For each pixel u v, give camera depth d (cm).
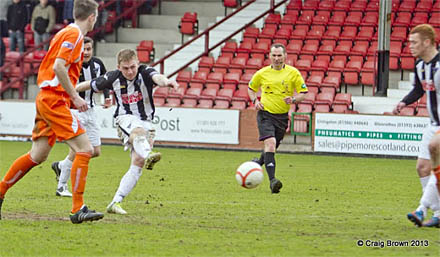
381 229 1900
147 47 6291
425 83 1923
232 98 5203
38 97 1858
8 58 6219
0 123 5247
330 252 1598
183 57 6253
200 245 1653
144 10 6938
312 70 5456
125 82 2036
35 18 6219
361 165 3922
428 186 1872
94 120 2509
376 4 6144
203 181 3044
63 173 2461
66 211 2136
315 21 6038
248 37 6003
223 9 6844
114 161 3872
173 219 2016
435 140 1802
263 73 2742
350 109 5019
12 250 1577
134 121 2034
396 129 4416
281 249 1620
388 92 5253
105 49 6519
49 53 1842
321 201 2480
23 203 2280
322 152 4584
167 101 5344
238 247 1636
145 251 1585
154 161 1970
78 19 1862
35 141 1905
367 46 5641
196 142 4850
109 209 2103
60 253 1557
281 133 2764
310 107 4981
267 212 2188
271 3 6284
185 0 7062
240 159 4156
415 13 5938
